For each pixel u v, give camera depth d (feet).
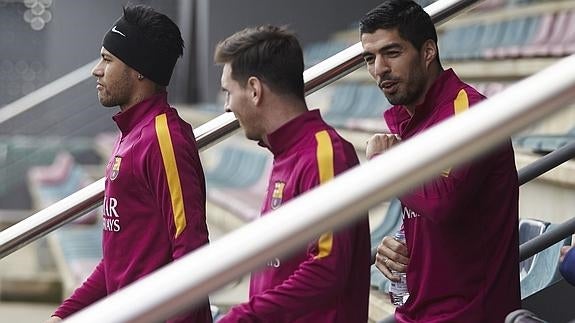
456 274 25.88
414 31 26.23
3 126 152.25
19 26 167.63
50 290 96.12
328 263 22.29
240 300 48.16
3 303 95.81
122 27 29.04
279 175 23.79
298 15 128.06
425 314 26.53
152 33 28.96
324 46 111.24
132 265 28.12
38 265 110.01
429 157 12.32
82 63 156.46
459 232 25.72
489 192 25.53
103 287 31.07
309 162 23.09
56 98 152.25
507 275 25.96
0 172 144.46
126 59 28.89
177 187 27.32
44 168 145.59
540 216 41.29
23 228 33.47
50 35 159.12
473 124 12.26
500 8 86.84
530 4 81.05
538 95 12.12
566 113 51.03
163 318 12.64
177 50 29.50
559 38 68.85
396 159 12.45
